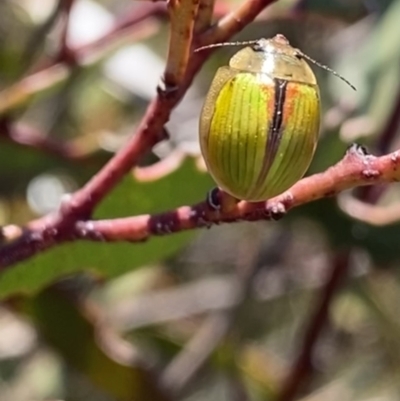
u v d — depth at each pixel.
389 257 0.15
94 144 0.15
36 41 0.17
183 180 0.13
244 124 0.09
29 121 0.23
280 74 0.09
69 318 0.17
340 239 0.15
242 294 0.22
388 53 0.17
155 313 0.23
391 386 0.26
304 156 0.09
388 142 0.16
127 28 0.16
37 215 0.19
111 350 0.18
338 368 0.26
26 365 0.22
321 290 0.19
